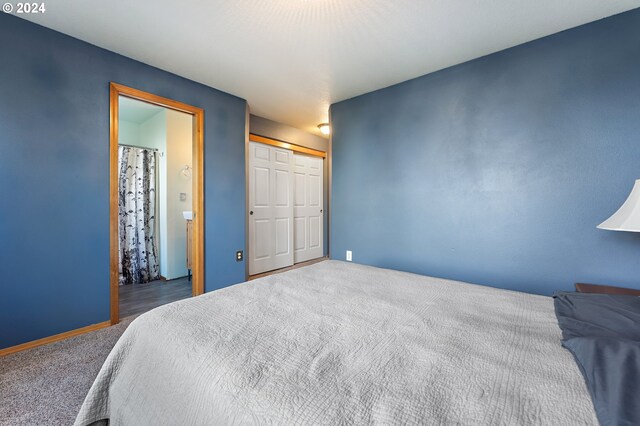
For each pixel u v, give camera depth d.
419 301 1.26
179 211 3.81
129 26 1.87
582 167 1.83
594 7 1.65
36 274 1.89
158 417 0.80
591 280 1.81
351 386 0.66
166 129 3.64
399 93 2.71
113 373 0.98
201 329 0.95
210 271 2.91
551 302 1.26
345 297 1.30
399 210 2.74
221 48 2.12
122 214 3.54
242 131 3.18
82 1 1.63
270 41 2.02
